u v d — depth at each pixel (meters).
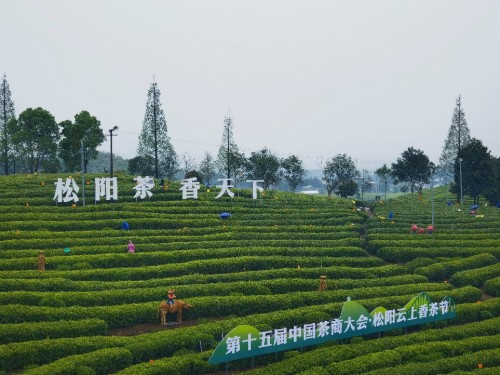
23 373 29.59
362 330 37.16
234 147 102.94
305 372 31.20
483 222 71.44
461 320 42.38
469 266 53.88
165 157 101.06
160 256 50.53
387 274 51.56
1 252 47.41
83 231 56.28
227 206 72.06
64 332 34.97
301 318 39.06
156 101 98.19
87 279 44.88
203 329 36.66
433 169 100.88
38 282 41.00
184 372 32.31
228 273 48.44
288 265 52.09
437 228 69.31
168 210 66.81
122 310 38.59
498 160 102.12
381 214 78.88
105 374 31.69
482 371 31.55
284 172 111.88
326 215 71.81
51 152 94.56
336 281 47.47
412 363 32.88
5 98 98.12
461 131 107.00
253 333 33.00
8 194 66.62
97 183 66.75
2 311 35.69
